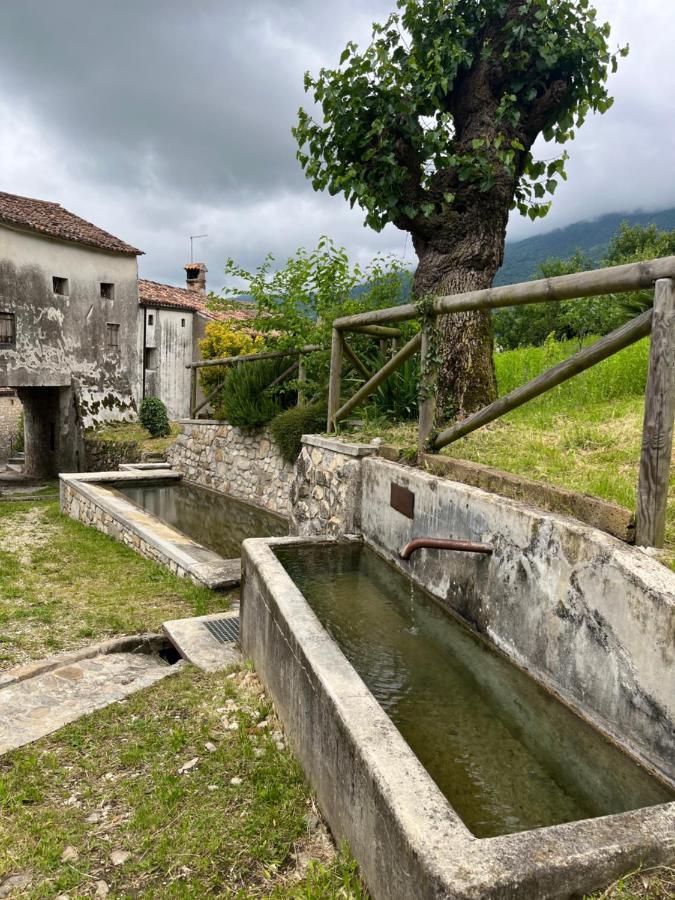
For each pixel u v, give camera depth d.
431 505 3.39
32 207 16.44
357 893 1.68
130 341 17.48
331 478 4.83
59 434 16.53
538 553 2.46
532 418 5.01
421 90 4.95
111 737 2.75
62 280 15.75
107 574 5.79
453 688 2.55
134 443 14.12
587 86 5.23
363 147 5.15
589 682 2.14
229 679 3.26
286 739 2.59
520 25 4.82
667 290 2.19
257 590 3.23
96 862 1.99
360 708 1.93
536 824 1.76
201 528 7.26
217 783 2.36
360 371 5.79
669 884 1.32
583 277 2.65
